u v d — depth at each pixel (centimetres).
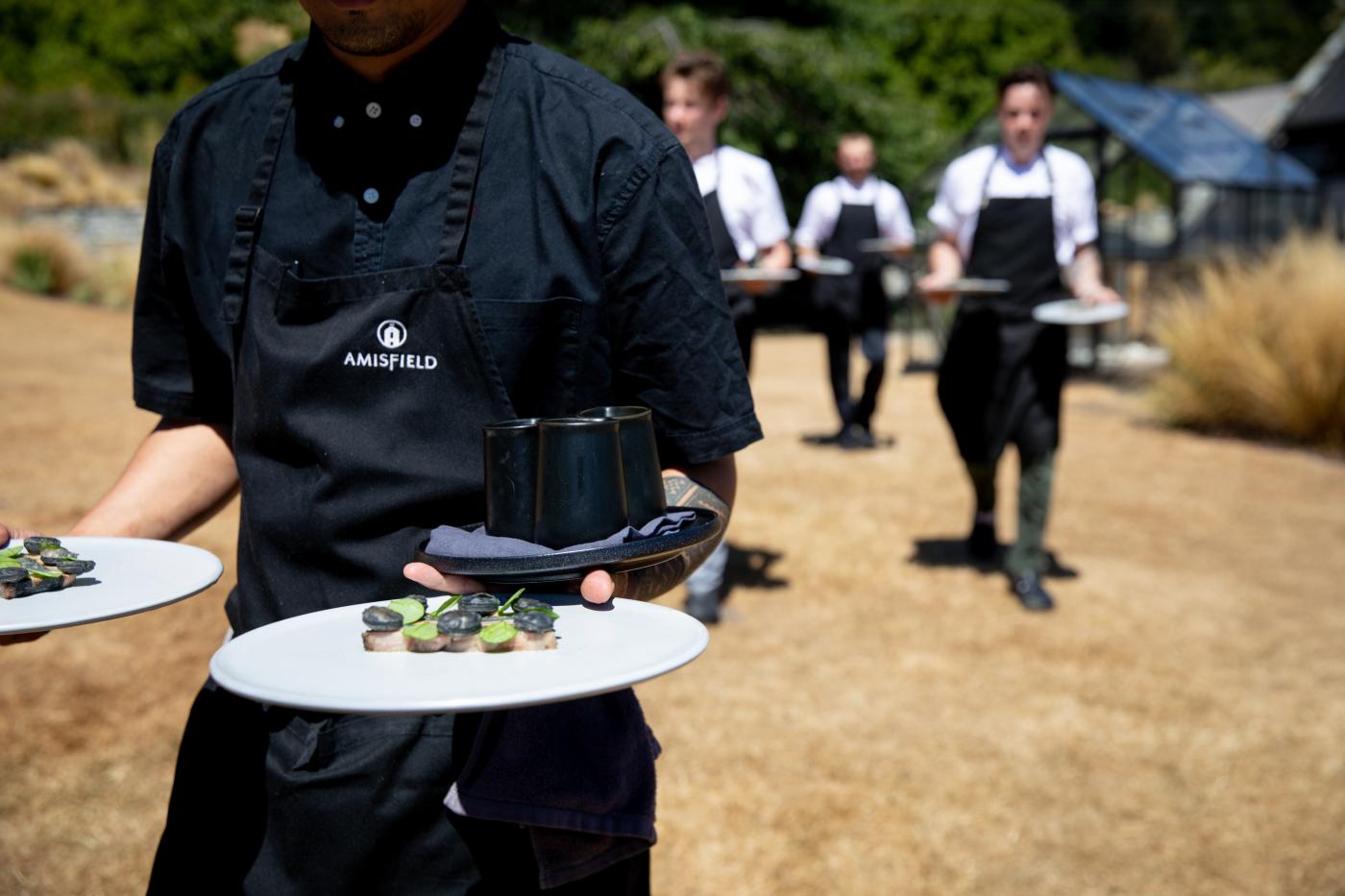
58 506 575
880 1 3975
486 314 130
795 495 716
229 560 512
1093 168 1512
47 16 2998
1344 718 406
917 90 4012
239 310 137
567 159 130
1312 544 646
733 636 469
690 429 136
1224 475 822
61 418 805
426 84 131
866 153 861
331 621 116
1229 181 1509
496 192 130
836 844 317
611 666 101
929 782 353
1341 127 2081
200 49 2969
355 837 129
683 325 133
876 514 674
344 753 130
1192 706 415
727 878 298
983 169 510
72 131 2416
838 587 535
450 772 129
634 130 131
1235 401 967
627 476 128
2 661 409
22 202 2005
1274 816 340
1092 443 939
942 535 631
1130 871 310
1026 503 513
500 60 132
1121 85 1595
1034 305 498
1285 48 6638
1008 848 318
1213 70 6550
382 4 122
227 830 136
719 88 489
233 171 141
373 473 130
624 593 126
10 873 290
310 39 138
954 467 816
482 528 129
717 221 496
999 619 497
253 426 135
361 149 132
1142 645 473
